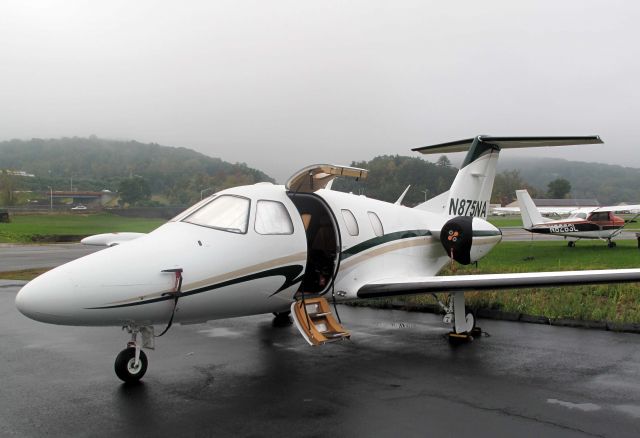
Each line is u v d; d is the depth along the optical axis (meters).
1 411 5.53
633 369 6.98
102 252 6.26
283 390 6.23
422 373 6.90
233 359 7.68
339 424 5.16
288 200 7.79
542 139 10.98
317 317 7.52
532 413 5.41
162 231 6.86
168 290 6.20
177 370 7.11
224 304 6.83
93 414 5.44
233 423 5.20
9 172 118.38
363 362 7.47
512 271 14.95
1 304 12.61
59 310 5.64
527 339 8.77
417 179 83.56
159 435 4.91
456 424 5.13
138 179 123.81
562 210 77.88
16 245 36.72
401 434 4.90
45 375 6.87
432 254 10.59
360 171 8.22
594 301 10.53
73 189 160.12
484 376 6.73
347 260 8.41
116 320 6.00
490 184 12.45
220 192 7.59
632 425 5.08
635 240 36.59
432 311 11.39
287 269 7.30
